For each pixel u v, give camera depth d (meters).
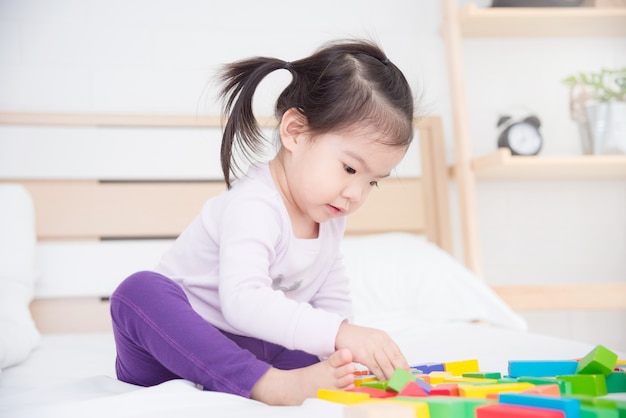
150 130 2.21
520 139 2.31
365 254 1.99
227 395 0.80
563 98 2.52
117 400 0.75
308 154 1.02
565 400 0.60
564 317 2.50
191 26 2.32
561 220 2.51
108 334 1.93
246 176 1.09
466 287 1.90
